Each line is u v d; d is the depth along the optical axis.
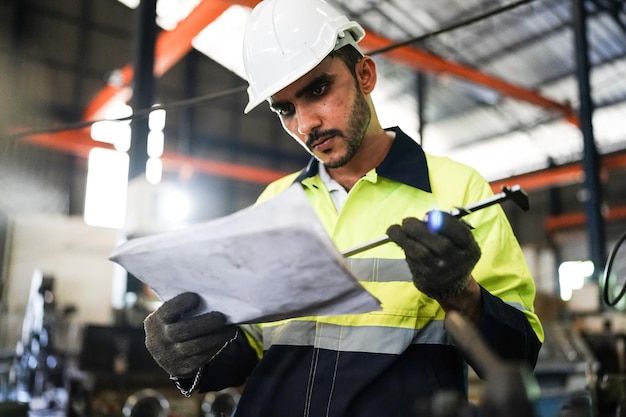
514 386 0.34
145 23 3.34
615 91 6.84
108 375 2.10
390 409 0.76
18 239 3.45
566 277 7.77
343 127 0.80
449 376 0.79
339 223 0.86
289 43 0.82
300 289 0.62
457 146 8.68
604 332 2.43
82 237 3.49
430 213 0.62
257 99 0.84
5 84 6.91
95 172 7.42
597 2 5.52
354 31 0.87
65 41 7.55
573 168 6.18
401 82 7.66
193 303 0.71
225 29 7.69
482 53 6.85
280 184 1.04
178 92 8.50
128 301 2.85
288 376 0.84
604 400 1.31
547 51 6.51
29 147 7.00
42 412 2.73
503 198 0.64
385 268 0.81
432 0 6.18
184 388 0.84
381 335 0.79
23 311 3.43
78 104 7.55
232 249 0.60
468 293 0.68
